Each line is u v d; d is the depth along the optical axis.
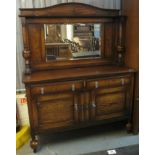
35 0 2.18
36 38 2.09
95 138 2.26
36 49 2.12
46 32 2.11
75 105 2.01
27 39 2.02
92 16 2.15
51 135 2.33
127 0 2.17
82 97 2.01
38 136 2.30
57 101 1.95
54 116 1.98
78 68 2.26
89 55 2.30
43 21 2.06
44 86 1.86
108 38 2.31
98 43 2.30
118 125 2.53
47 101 1.92
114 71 2.07
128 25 2.19
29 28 2.04
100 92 2.06
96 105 2.09
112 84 2.08
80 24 2.18
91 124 2.13
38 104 1.89
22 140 2.15
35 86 1.84
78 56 2.27
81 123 2.08
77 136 2.30
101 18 2.22
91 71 2.10
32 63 2.13
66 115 2.01
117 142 2.17
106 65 2.37
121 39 2.26
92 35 2.25
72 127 2.06
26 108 2.34
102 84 2.04
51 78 1.86
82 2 2.29
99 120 2.14
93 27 2.23
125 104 2.21
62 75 1.95
